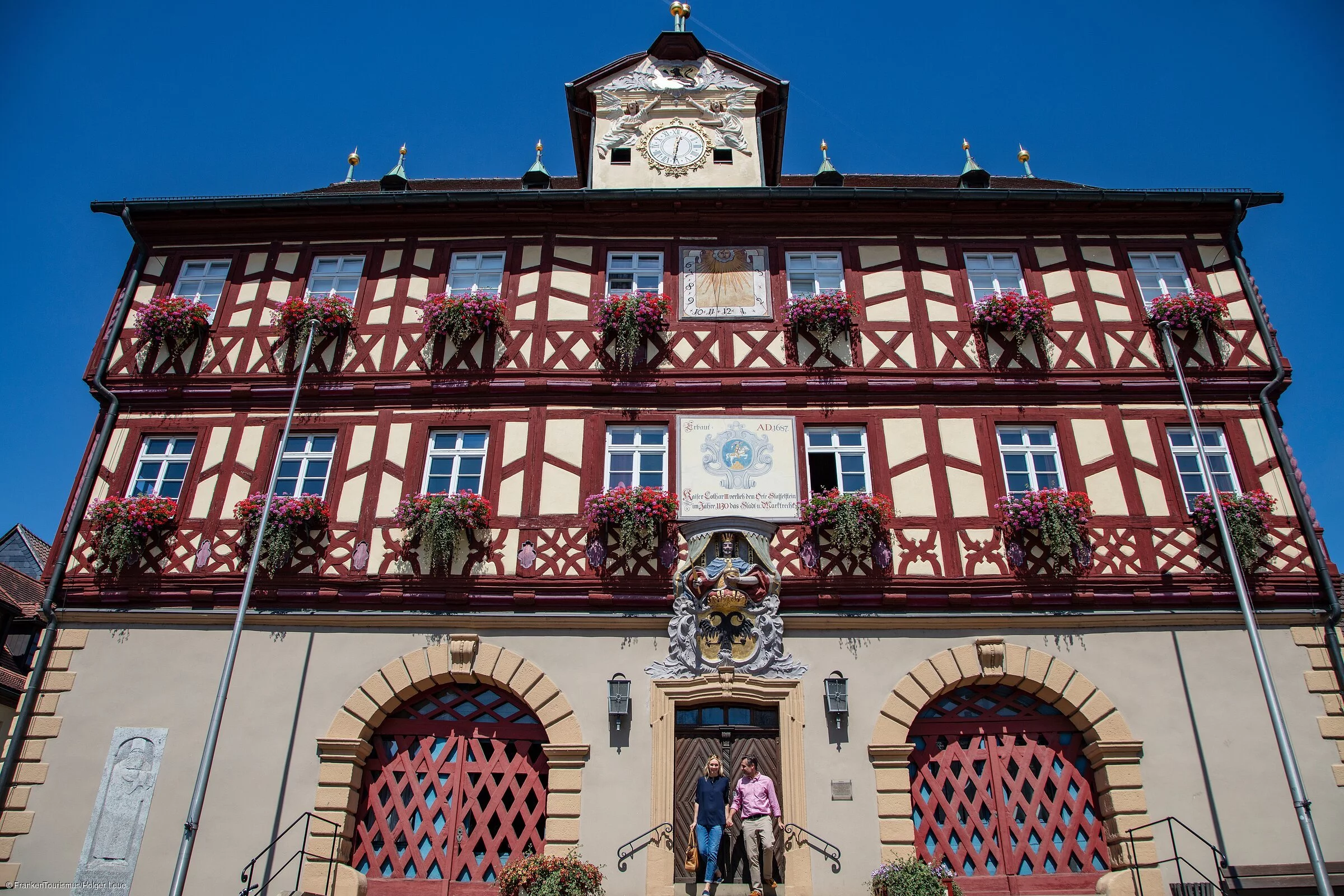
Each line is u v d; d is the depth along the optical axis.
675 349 14.41
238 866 11.25
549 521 13.10
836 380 14.09
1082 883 11.36
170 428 14.07
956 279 15.00
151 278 15.48
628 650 12.33
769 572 12.56
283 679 12.26
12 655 17.92
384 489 13.48
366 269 15.28
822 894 11.05
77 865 11.31
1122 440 13.69
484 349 14.45
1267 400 14.03
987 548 12.90
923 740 12.15
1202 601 12.58
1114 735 11.82
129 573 12.94
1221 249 15.37
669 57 17.70
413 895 11.29
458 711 12.36
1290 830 11.38
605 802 11.48
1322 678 12.19
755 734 12.02
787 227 15.45
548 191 15.24
